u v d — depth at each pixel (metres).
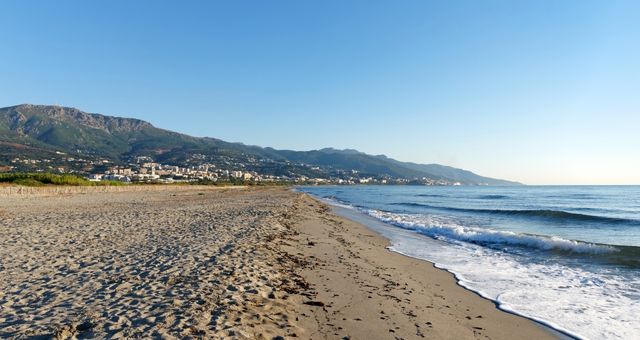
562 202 56.75
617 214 36.34
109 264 10.00
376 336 6.60
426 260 14.52
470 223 27.53
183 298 7.23
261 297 7.74
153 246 12.71
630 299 9.55
